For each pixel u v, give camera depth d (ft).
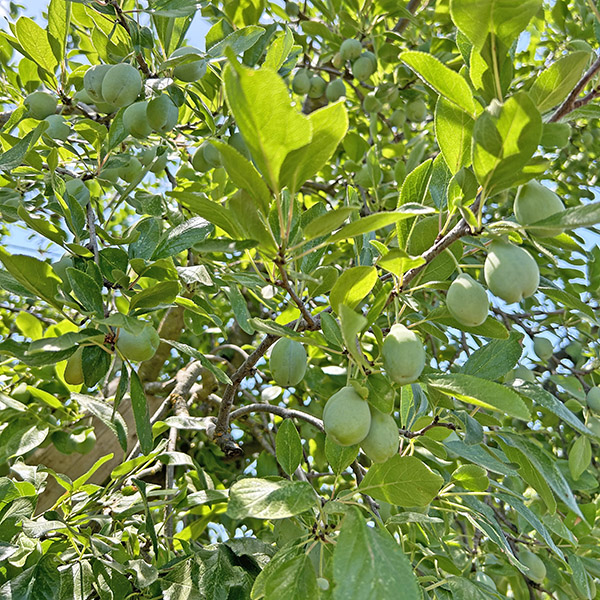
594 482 7.97
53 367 7.14
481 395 3.44
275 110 2.59
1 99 8.08
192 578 4.82
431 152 10.70
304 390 11.01
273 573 3.51
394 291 4.01
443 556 5.50
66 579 4.79
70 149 6.30
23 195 6.58
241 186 2.96
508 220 3.88
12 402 5.88
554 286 5.45
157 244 4.87
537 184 3.72
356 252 4.99
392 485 3.73
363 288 3.63
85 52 7.89
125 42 6.33
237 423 11.12
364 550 3.00
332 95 9.98
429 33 11.07
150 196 6.37
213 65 6.75
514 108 2.96
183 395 8.84
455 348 10.55
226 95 2.59
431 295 8.84
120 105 5.48
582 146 12.64
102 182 6.53
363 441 3.61
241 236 3.62
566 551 6.72
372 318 4.04
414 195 4.35
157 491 5.78
